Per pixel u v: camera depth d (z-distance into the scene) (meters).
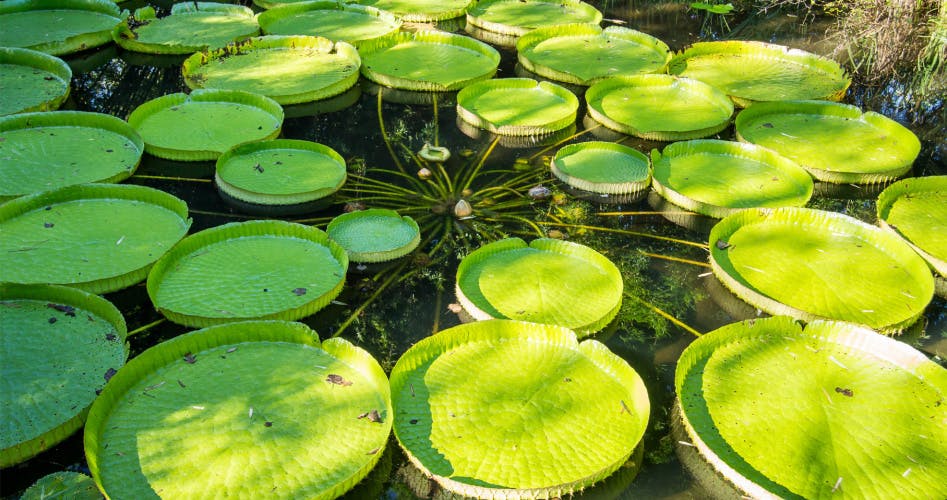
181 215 3.92
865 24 6.43
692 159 4.69
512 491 2.51
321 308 3.42
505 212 4.20
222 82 5.44
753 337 3.23
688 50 6.14
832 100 5.53
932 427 2.82
